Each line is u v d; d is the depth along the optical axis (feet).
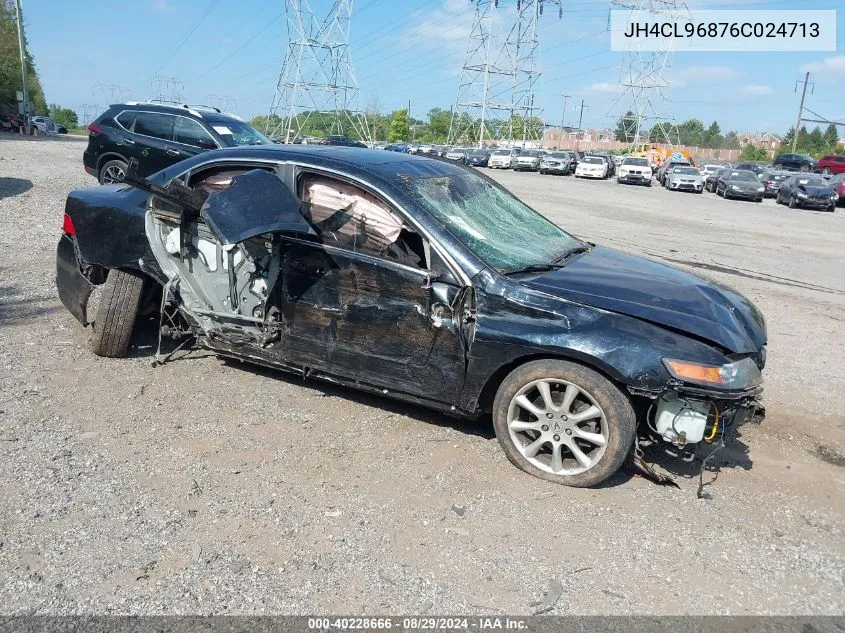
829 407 17.17
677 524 11.50
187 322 16.24
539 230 16.02
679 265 36.63
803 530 11.58
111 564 9.72
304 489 11.89
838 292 32.14
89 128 42.70
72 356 17.08
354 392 15.88
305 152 14.84
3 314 19.88
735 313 13.60
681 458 12.82
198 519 10.86
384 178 13.75
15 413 13.96
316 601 9.23
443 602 9.36
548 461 12.65
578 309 12.12
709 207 80.23
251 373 16.65
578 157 157.58
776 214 76.43
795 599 9.80
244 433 13.71
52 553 9.87
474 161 167.73
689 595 9.77
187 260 15.69
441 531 10.92
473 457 13.28
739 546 11.00
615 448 11.85
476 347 12.54
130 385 15.62
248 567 9.82
